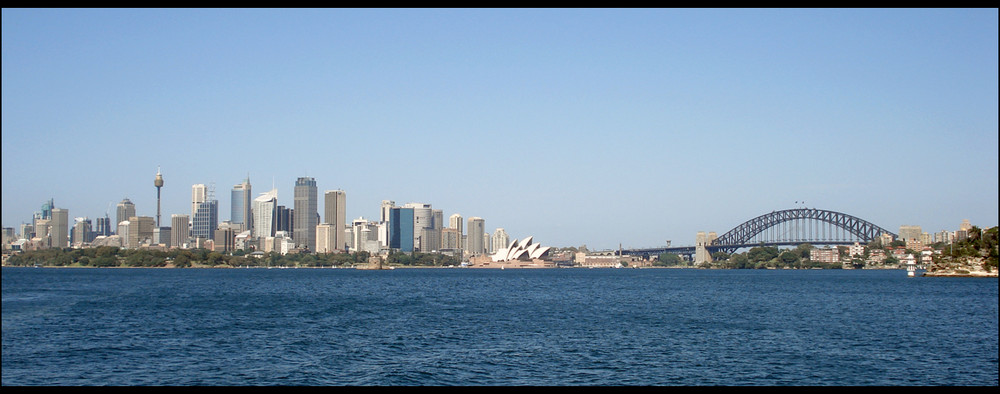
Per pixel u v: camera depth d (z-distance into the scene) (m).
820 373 54.41
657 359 60.09
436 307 115.88
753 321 90.25
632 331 78.75
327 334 76.62
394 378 52.66
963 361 59.25
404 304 123.31
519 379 52.38
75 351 64.62
